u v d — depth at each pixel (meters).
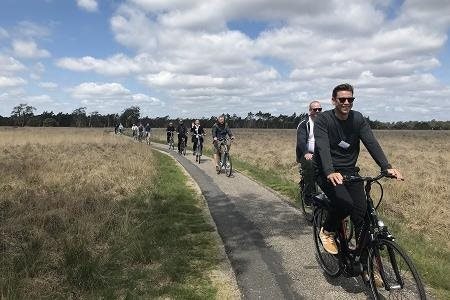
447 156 25.92
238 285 5.51
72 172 13.71
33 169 14.12
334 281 5.56
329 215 5.21
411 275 4.11
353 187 4.86
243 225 8.23
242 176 14.70
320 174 5.20
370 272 4.63
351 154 5.12
